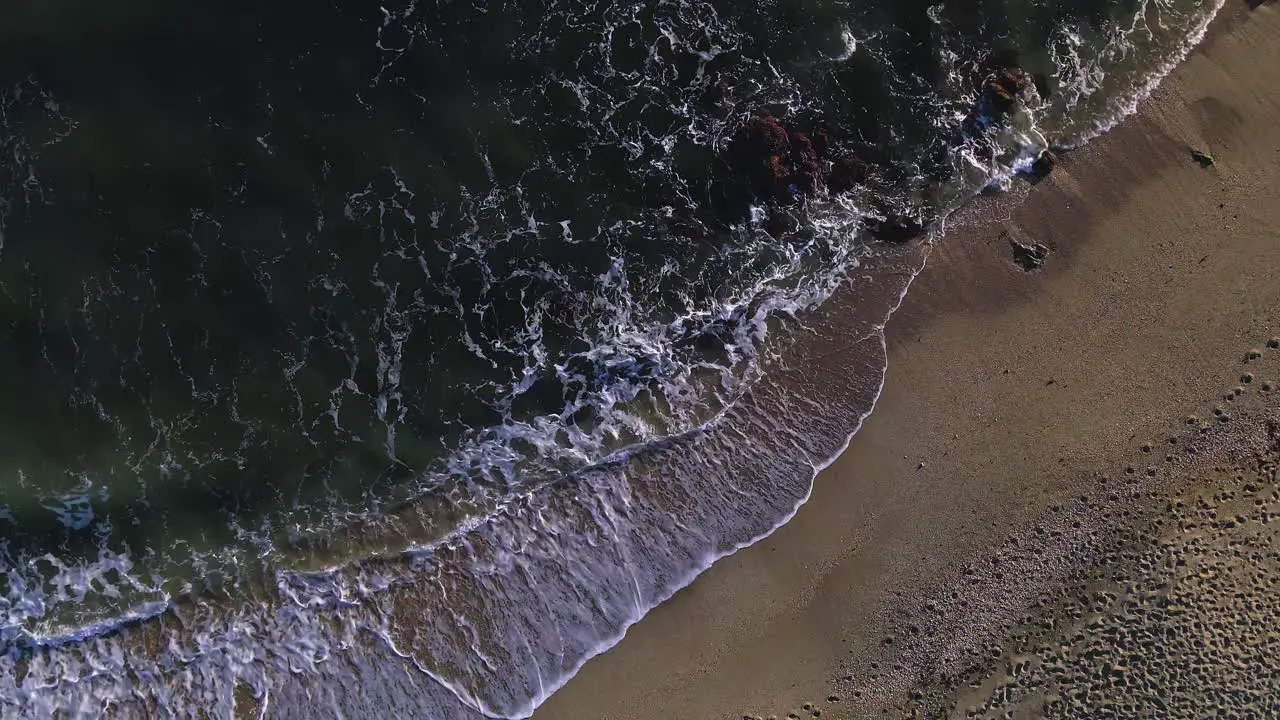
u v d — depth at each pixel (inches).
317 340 786.2
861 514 778.2
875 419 805.2
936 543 769.6
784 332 839.1
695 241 858.8
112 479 743.1
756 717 730.8
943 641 744.3
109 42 799.1
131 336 759.1
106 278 762.8
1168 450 788.0
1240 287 840.9
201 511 750.5
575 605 751.7
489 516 773.3
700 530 773.9
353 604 744.3
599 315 830.5
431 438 788.0
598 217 851.4
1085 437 794.2
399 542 763.4
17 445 735.1
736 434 805.2
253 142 805.9
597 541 770.2
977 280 850.8
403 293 805.9
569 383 811.4
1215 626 730.2
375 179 820.0
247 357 773.9
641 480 789.2
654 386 817.5
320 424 776.3
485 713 725.3
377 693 722.8
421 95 847.1
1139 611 739.4
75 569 729.0
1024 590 753.6
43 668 707.4
